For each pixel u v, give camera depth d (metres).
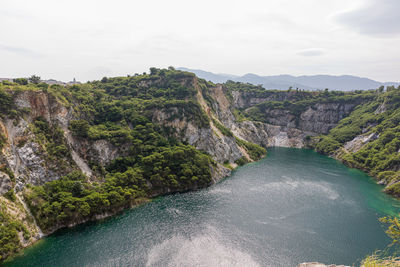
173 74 169.00
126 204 86.44
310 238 70.94
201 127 136.50
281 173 135.50
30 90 87.38
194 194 100.56
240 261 60.84
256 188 109.75
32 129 83.56
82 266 57.69
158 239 68.81
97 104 118.56
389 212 89.00
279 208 89.81
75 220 74.38
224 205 91.06
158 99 138.88
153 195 97.00
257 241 69.06
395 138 145.25
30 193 73.06
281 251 64.94
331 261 61.16
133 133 111.62
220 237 70.56
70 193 77.88
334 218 83.25
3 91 79.50
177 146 117.75
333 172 140.25
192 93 157.25
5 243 58.97
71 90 116.69
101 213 79.44
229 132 161.62
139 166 101.00
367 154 153.50
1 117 76.50
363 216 85.25
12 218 63.75
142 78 161.25
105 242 66.81
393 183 111.75
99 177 93.25
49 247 64.06
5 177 68.44
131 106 127.44
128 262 59.41
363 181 124.75
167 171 101.25
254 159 166.25
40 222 69.12
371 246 67.38
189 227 75.25
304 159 174.88
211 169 118.25
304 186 114.19
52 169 83.00
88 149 97.31
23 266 57.19
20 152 77.19
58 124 93.31
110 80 161.25
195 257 61.88
